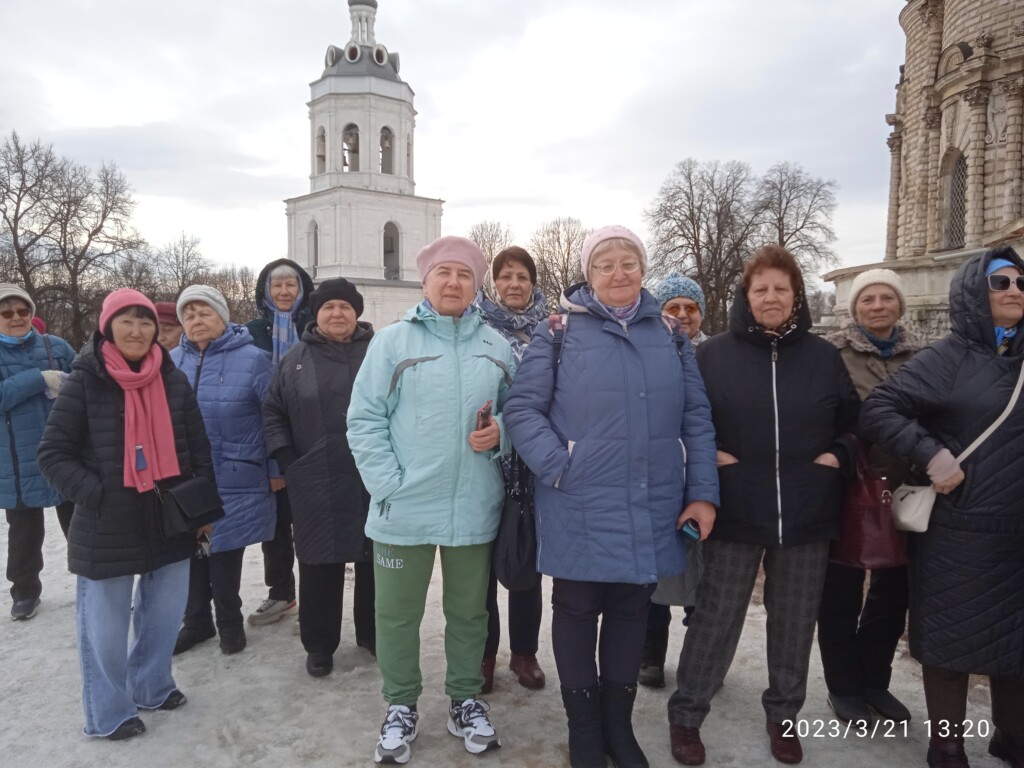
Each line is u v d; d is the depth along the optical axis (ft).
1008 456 9.34
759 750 10.85
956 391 9.64
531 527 10.62
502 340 11.46
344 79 133.49
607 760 10.44
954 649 9.58
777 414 10.09
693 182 138.62
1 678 13.29
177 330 17.48
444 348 10.82
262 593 17.90
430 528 10.49
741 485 10.22
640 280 10.28
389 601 10.85
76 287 107.14
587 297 10.55
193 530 11.46
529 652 13.07
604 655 10.51
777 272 10.05
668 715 11.10
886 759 10.58
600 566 9.79
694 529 10.14
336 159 135.33
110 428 10.95
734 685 12.94
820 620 11.66
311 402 12.99
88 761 10.61
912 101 88.43
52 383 16.01
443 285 10.68
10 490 15.57
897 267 52.90
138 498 11.02
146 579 11.71
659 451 10.02
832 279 59.67
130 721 11.27
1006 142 71.72
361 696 12.51
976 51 73.10
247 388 14.61
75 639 15.01
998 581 9.43
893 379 10.19
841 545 10.36
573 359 10.15
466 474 10.66
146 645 11.85
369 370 10.85
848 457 10.21
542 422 10.00
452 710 11.31
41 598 17.30
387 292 136.67
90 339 11.27
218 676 13.29
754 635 15.02
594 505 9.86
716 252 135.95
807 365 10.28
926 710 11.98
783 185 143.84
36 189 104.27
